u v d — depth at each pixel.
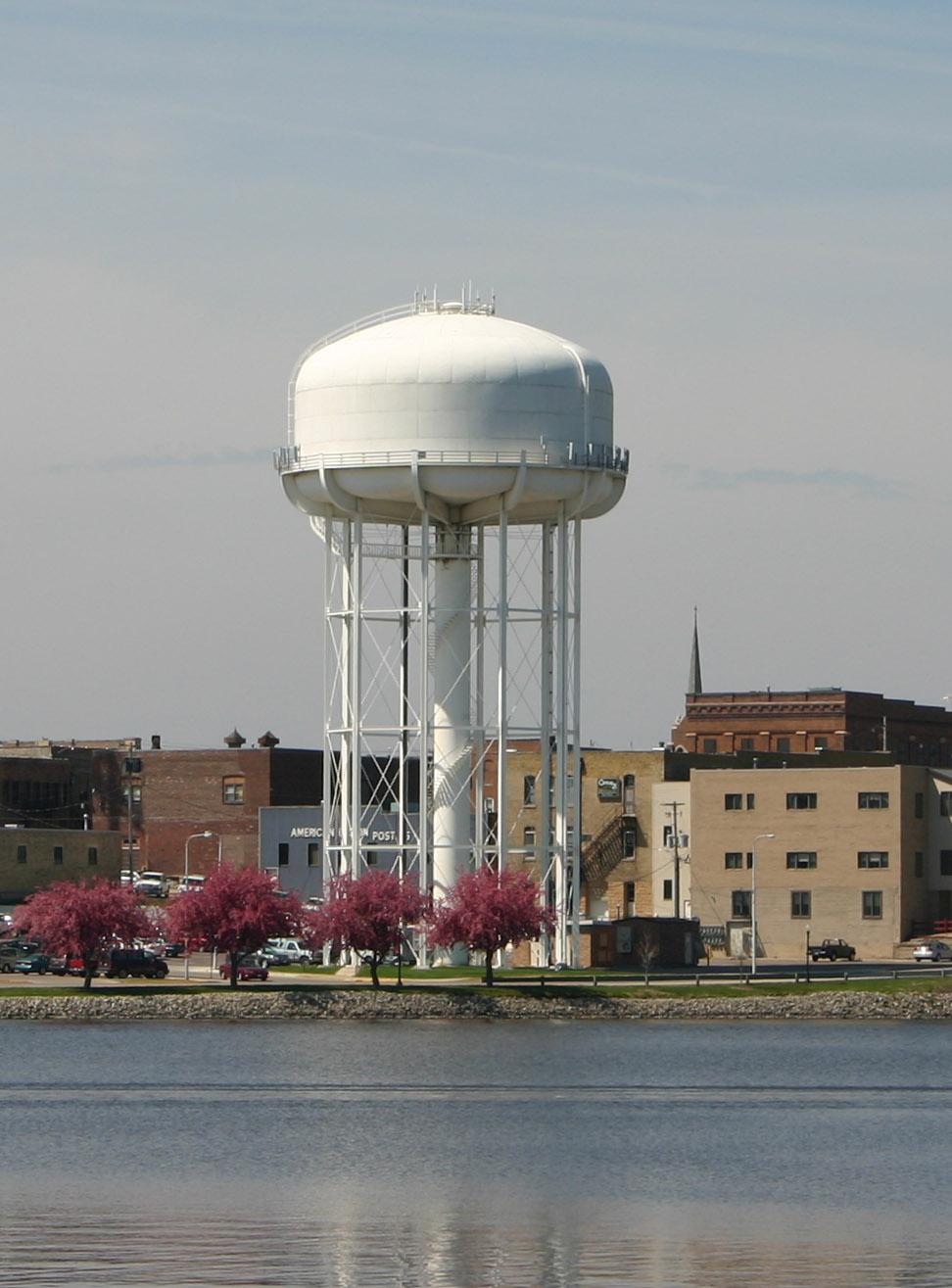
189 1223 150.12
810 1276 134.62
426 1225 150.38
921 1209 158.00
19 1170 172.12
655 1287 131.62
